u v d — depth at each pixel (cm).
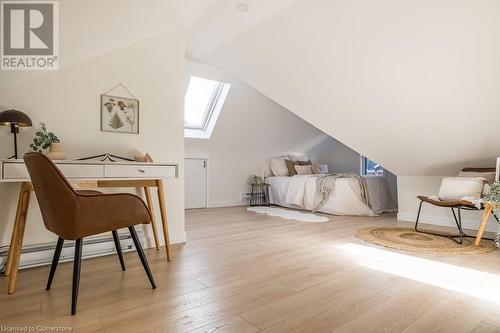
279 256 221
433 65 242
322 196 460
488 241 271
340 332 116
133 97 242
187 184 508
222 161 552
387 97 295
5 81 188
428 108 286
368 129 354
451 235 294
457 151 327
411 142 343
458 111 274
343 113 346
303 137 636
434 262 208
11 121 172
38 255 191
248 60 327
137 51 245
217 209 509
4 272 180
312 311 133
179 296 149
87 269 189
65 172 167
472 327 120
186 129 491
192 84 462
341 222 377
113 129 231
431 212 371
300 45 278
